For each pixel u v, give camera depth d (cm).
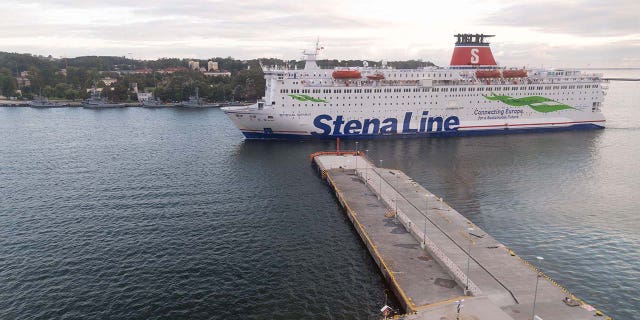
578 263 4900
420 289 4138
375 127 11844
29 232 5684
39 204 6731
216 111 19200
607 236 5603
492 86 12431
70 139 12256
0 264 4841
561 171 8606
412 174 8394
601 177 8206
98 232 5703
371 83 11800
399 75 12181
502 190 7419
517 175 8312
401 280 4303
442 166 8994
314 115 11319
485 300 3794
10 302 4159
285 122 11250
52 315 3981
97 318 3950
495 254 4794
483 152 10325
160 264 4884
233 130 13675
